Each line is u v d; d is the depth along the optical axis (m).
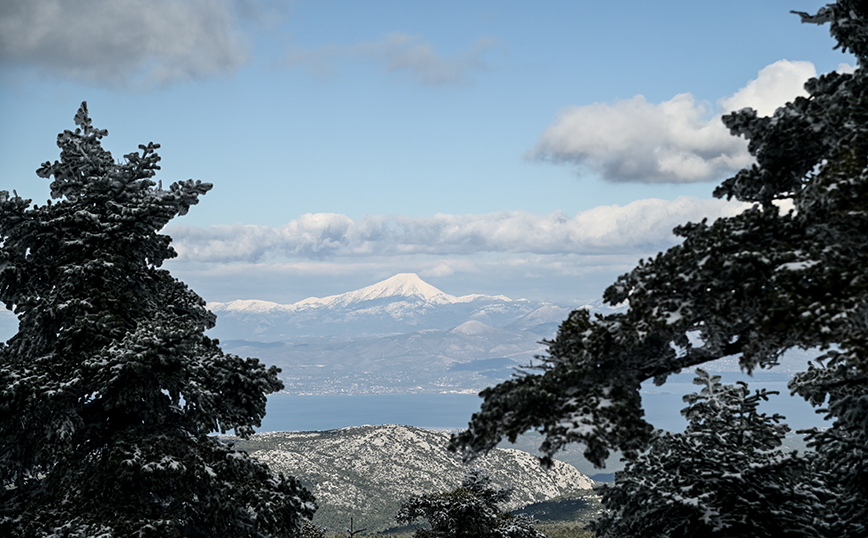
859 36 9.51
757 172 10.48
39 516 13.62
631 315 8.88
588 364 9.21
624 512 13.34
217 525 14.91
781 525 11.84
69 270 15.13
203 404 14.74
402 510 26.73
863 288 7.15
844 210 7.54
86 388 14.19
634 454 8.40
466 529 26.00
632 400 8.76
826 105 9.66
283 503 15.23
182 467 14.01
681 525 12.20
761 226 8.98
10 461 14.97
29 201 15.64
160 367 14.16
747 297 8.15
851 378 11.91
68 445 13.72
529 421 8.48
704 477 12.45
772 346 8.30
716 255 8.45
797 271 7.67
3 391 12.95
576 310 9.87
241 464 15.06
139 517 13.73
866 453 12.68
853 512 12.85
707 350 9.20
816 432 13.40
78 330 14.49
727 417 13.85
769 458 12.52
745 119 10.20
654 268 9.34
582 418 8.30
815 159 10.17
